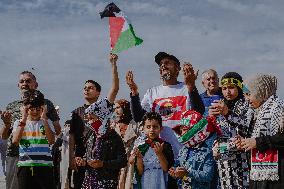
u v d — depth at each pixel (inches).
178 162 262.8
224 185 234.7
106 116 285.0
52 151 337.4
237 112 243.0
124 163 281.9
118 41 294.8
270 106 210.8
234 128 235.9
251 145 205.8
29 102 302.0
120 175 327.6
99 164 274.7
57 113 331.9
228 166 233.0
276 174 202.7
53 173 314.5
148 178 266.5
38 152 303.4
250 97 217.0
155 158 267.4
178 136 283.4
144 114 292.2
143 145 271.6
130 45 293.6
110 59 293.3
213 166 252.1
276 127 206.8
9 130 327.0
